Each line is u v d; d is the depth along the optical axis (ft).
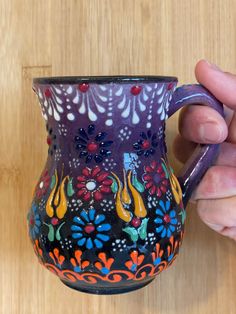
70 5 0.75
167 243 0.55
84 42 0.75
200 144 0.62
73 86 0.50
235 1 0.73
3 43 0.76
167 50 0.74
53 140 0.56
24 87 0.76
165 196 0.55
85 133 0.52
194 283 0.78
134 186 0.53
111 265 0.53
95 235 0.52
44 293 0.80
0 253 0.80
